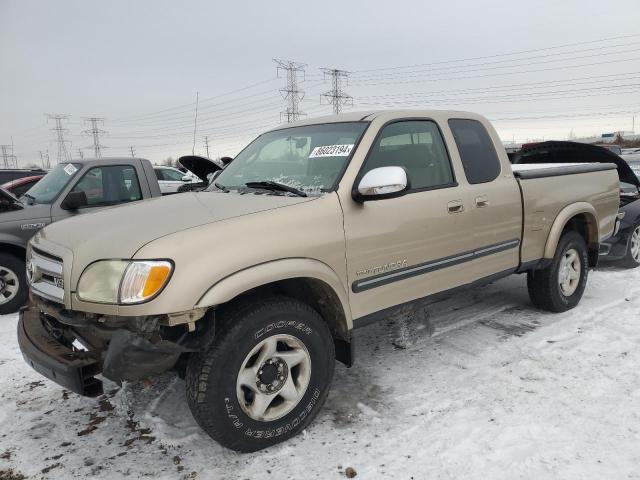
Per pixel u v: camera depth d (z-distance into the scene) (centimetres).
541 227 467
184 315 258
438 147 395
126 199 667
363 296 334
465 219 391
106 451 307
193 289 258
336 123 385
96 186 649
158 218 299
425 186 375
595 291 593
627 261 700
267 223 292
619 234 691
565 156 689
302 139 386
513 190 435
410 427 318
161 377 397
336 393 365
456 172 396
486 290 602
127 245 269
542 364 396
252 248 280
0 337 515
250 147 441
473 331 472
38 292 306
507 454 286
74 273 274
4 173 1084
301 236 300
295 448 301
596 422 314
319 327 312
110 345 258
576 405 335
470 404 341
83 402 368
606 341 436
